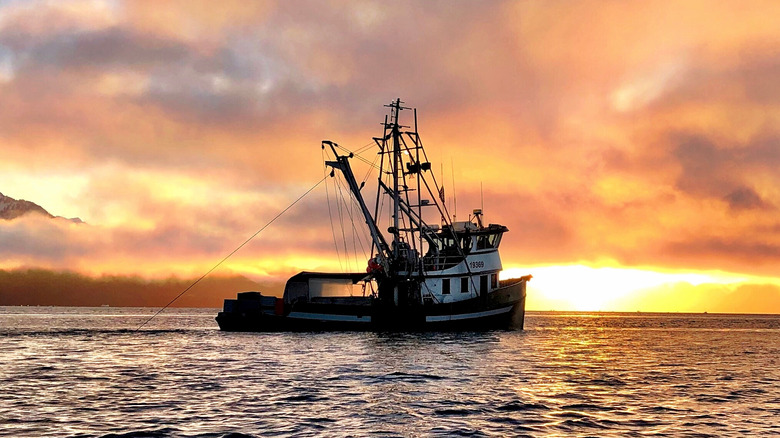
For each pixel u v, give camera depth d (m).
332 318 90.00
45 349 73.50
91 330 118.38
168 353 67.06
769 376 52.09
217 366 54.44
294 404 35.81
